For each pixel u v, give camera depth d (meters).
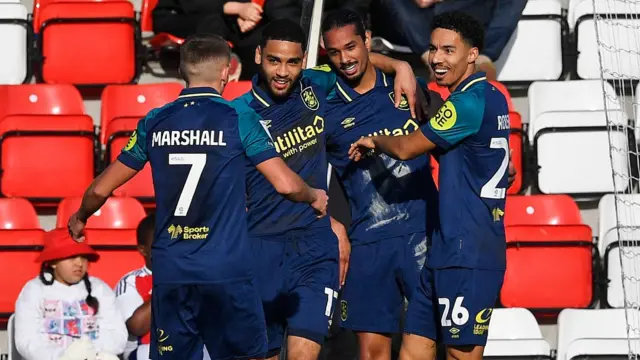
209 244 19.20
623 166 30.80
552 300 28.45
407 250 23.05
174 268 19.22
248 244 19.50
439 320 21.72
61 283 25.27
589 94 32.28
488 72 31.52
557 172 30.91
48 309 25.03
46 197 30.14
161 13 32.78
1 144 30.03
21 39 32.84
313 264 22.19
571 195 30.94
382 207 23.17
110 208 29.48
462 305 21.25
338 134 23.30
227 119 19.39
